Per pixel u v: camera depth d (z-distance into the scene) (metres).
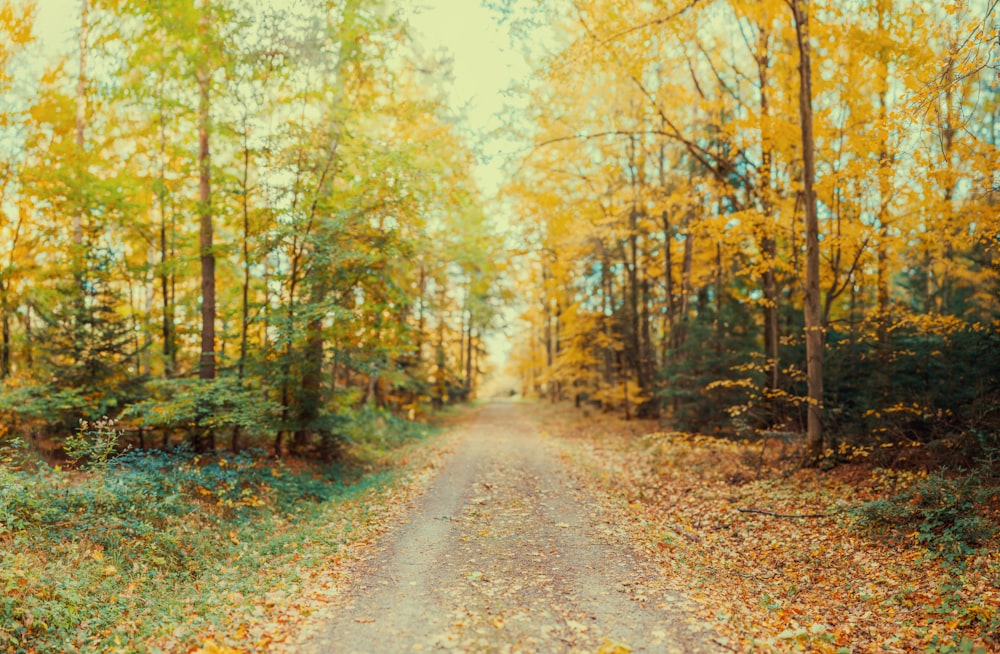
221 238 15.45
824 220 14.19
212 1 11.90
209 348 13.23
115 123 15.56
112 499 7.80
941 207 10.73
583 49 11.31
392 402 26.31
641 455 15.34
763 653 4.82
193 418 12.09
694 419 16.86
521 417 32.03
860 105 11.69
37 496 7.45
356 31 12.75
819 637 5.17
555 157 16.59
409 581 6.71
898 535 7.53
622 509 10.16
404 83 16.22
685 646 4.94
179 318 16.25
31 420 11.73
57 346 12.01
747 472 12.02
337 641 5.07
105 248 13.81
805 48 11.32
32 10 14.16
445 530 9.00
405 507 10.56
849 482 10.20
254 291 14.82
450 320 30.73
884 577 6.52
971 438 9.18
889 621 5.48
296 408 13.06
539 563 7.34
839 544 7.77
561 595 6.21
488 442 20.25
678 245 21.88
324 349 13.76
